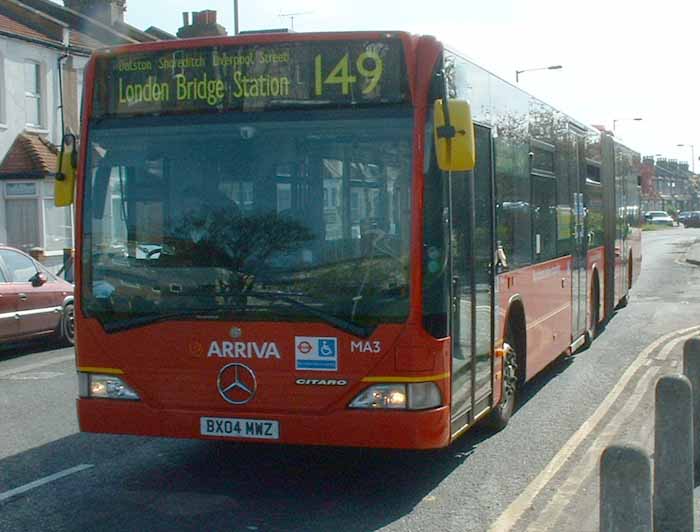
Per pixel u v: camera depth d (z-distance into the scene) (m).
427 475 7.69
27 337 15.24
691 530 5.80
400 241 6.45
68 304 16.28
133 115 7.01
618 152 18.16
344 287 6.48
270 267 6.61
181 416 6.74
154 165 6.91
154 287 6.83
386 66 6.57
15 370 13.66
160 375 6.81
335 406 6.47
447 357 6.59
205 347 6.70
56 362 14.43
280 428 6.55
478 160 7.70
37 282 15.45
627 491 4.26
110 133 7.03
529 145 9.84
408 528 6.34
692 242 58.69
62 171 7.30
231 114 6.80
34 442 8.95
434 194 6.51
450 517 6.57
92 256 7.01
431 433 6.41
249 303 6.62
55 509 6.82
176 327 6.77
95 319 6.96
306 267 6.56
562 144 11.84
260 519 6.55
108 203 7.00
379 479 7.59
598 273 15.17
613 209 17.25
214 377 6.69
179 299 6.77
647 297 23.38
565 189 12.03
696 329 16.86
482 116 7.89
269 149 6.71
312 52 6.68
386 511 6.73
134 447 8.71
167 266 6.81
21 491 7.29
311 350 6.50
